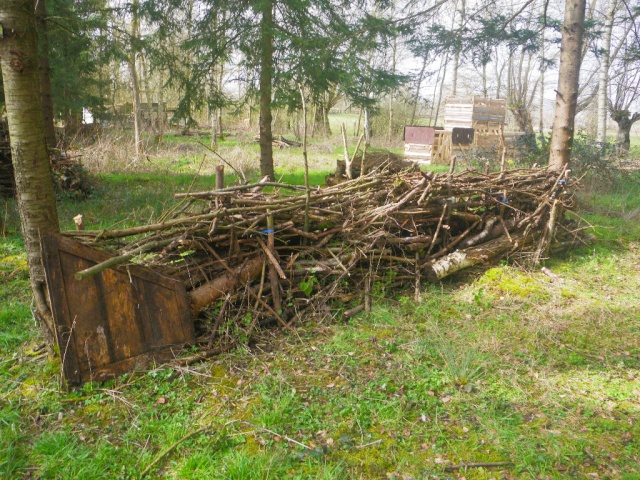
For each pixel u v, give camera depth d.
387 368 3.69
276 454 2.75
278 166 15.23
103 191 10.15
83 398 3.29
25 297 4.91
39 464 2.73
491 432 2.98
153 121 23.67
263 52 10.66
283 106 10.91
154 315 3.67
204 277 4.12
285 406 3.17
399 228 5.32
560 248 6.52
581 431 3.03
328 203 4.91
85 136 19.08
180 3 10.73
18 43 3.14
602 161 11.96
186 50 11.40
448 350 3.85
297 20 10.62
